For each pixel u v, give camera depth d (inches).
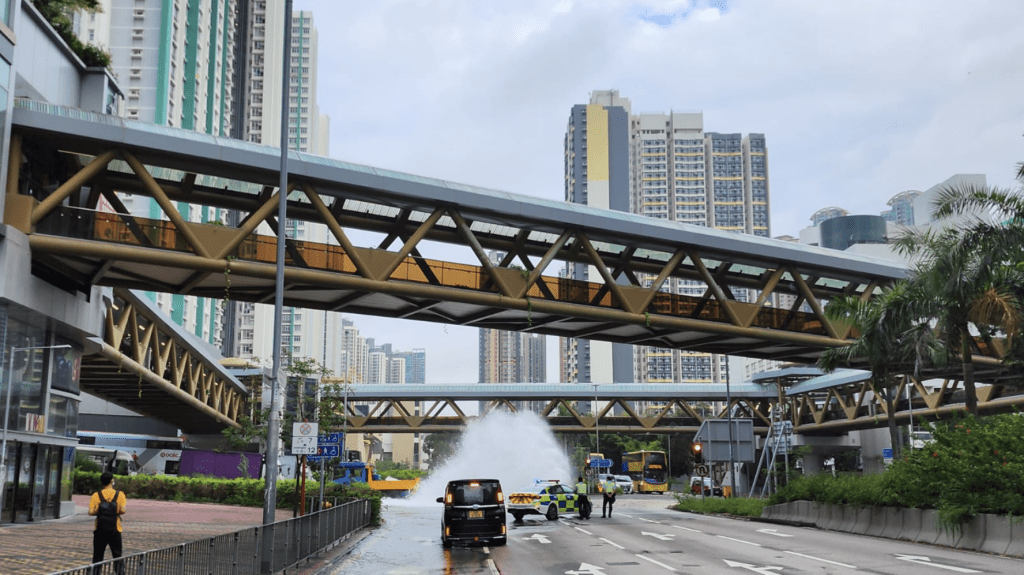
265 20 7726.4
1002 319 1112.2
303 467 1230.3
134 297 1750.7
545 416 3791.8
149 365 2368.4
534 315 1492.4
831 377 3459.6
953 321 1177.4
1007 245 1103.0
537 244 1609.3
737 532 1103.6
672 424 3996.1
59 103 1295.5
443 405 3710.6
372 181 1285.7
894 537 956.0
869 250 5516.7
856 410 3358.8
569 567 708.0
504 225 1469.0
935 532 876.0
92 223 1155.9
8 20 1095.6
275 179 1259.2
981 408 2819.9
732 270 1807.3
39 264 1169.4
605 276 1473.9
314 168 1247.5
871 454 4040.4
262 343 7047.2
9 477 1161.4
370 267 1296.8
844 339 1658.5
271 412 818.2
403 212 1459.2
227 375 2957.7
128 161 1159.0
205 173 1230.9
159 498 2074.3
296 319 7293.3
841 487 1131.9
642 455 3688.5
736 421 1781.5
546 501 1493.6
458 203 1350.9
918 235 1229.1
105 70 1398.9
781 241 1636.3
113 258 1137.4
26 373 1194.6
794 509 1300.4
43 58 1235.2
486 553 866.1
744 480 3870.6
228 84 6432.1
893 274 1718.8
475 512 927.0
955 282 1122.7
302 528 741.3
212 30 5979.3
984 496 808.3
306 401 1453.0
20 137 1106.1
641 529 1191.6
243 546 537.3
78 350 1418.6
